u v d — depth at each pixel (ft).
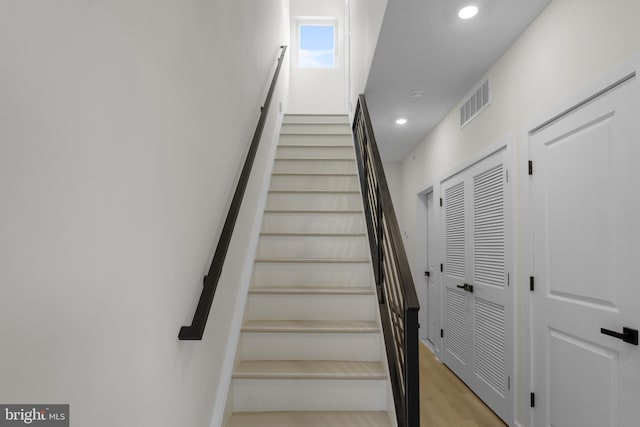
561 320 5.94
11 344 1.73
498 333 8.09
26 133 1.80
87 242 2.24
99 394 2.36
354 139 12.53
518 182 7.28
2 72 1.67
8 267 1.71
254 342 6.54
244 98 6.96
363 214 9.31
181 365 3.75
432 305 13.56
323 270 7.97
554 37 6.08
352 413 5.72
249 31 7.50
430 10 6.34
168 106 3.40
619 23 4.77
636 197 4.53
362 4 10.53
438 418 8.00
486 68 8.49
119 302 2.59
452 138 10.98
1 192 1.68
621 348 4.73
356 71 12.42
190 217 3.98
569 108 5.70
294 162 11.81
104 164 2.41
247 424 5.40
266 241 8.79
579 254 5.55
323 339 6.54
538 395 6.57
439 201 12.23
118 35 2.56
